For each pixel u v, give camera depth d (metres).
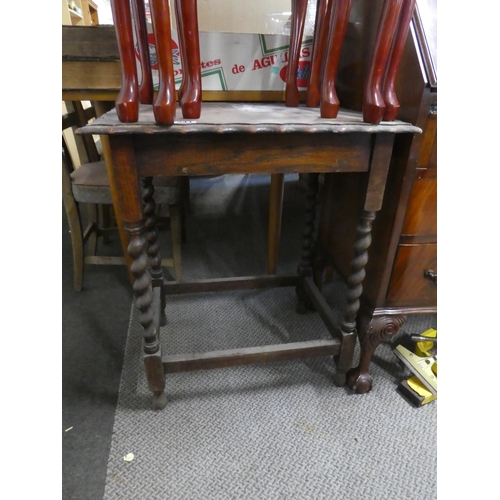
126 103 0.52
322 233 1.05
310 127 0.55
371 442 0.75
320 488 0.67
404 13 0.54
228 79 0.88
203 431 0.77
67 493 0.65
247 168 0.60
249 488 0.67
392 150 0.69
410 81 0.63
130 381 0.90
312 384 0.90
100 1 2.92
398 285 0.77
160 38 0.48
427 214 0.70
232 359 0.79
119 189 0.58
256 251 1.55
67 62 0.79
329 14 0.72
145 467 0.70
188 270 1.39
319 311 0.97
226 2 1.21
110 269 1.41
